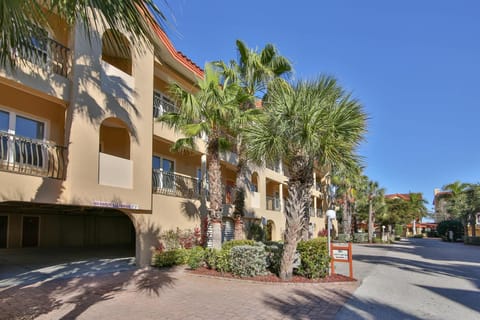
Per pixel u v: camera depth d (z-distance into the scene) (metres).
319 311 7.26
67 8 3.88
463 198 40.16
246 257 10.77
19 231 19.33
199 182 17.66
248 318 6.73
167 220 14.66
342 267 14.51
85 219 22.89
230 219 20.83
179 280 10.47
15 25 3.72
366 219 47.06
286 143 10.17
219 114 12.59
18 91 10.52
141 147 13.02
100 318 6.62
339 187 39.94
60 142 11.54
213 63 15.33
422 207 58.16
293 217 10.42
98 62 11.34
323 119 9.43
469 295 9.02
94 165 10.84
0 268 12.31
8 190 8.53
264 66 15.37
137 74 13.14
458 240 45.75
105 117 11.44
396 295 8.89
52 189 9.56
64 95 10.18
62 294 8.55
